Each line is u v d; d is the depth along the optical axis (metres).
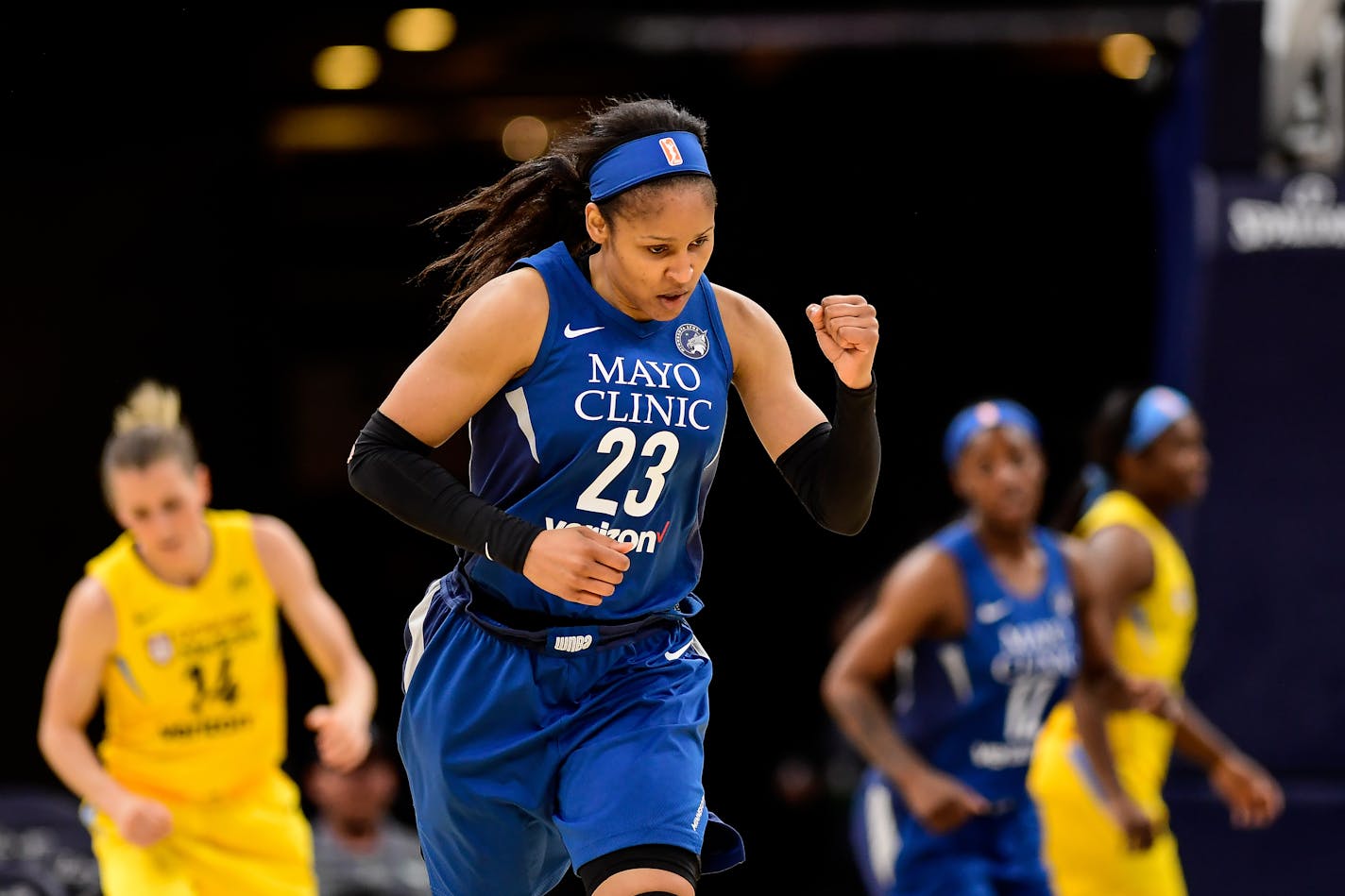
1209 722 24.72
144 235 33.44
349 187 35.84
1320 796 24.38
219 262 33.97
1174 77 26.58
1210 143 24.50
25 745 33.00
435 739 10.40
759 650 36.59
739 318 10.49
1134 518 20.00
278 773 16.61
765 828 29.50
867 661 18.09
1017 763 18.16
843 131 32.09
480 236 10.70
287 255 35.94
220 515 16.20
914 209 32.97
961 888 17.77
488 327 9.77
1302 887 24.41
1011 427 18.19
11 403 33.16
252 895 15.85
